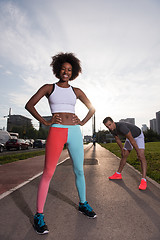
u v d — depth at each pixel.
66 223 2.23
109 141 78.62
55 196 3.31
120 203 2.93
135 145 3.90
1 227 2.12
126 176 5.14
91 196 3.30
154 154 11.11
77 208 2.73
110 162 8.42
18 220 2.31
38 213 2.08
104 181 4.53
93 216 2.35
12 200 3.10
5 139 23.19
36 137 85.69
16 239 1.86
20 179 4.85
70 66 2.29
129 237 1.90
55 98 2.18
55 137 2.10
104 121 4.10
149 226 2.14
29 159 10.28
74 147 2.22
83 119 2.42
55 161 2.12
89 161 8.80
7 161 8.99
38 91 2.14
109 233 1.98
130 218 2.36
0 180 4.73
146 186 3.90
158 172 5.44
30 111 2.08
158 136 56.44
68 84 2.36
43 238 1.88
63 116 2.17
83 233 1.98
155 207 2.75
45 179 2.12
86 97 2.49
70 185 4.13
